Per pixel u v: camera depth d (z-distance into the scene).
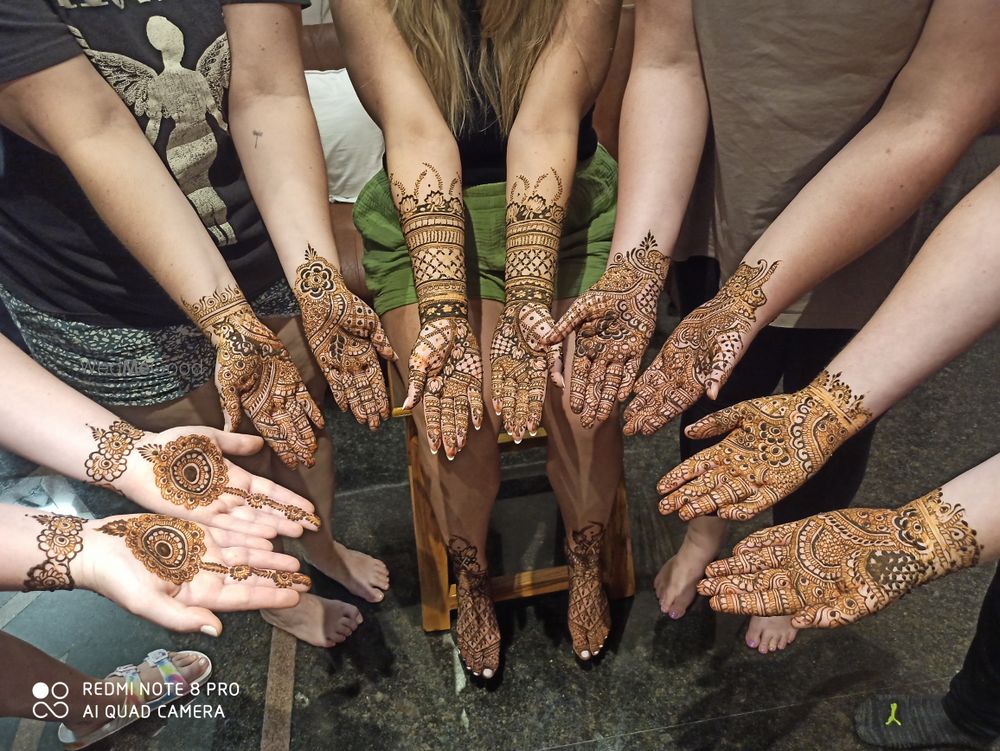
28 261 0.70
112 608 0.90
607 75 0.80
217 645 1.00
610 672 1.00
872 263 0.78
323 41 1.03
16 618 0.87
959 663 0.96
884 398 0.69
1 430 0.67
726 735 0.93
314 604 1.03
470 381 0.75
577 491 0.88
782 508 0.99
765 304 0.73
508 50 0.71
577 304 0.76
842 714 0.94
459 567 0.95
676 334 0.78
